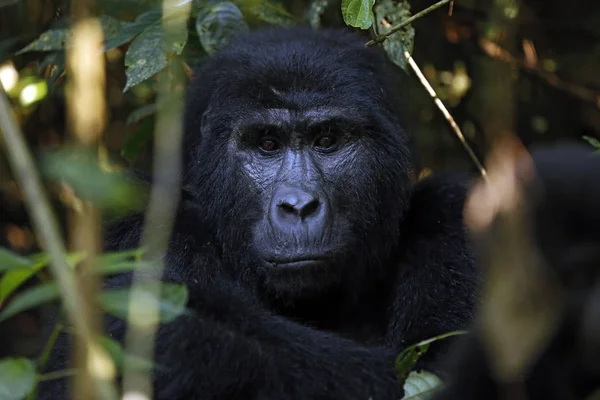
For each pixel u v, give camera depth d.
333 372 7.70
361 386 7.71
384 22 10.58
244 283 9.69
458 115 13.08
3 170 12.80
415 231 10.06
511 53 12.95
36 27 12.27
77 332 5.10
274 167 9.52
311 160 9.48
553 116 13.82
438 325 9.19
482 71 12.80
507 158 5.98
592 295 5.57
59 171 4.61
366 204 9.60
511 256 5.38
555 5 13.66
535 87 13.58
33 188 5.10
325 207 9.17
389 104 9.97
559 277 5.50
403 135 9.99
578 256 5.50
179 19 8.99
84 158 4.75
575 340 5.67
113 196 4.71
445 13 12.90
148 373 7.10
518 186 5.64
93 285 5.03
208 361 7.50
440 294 9.48
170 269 8.84
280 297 9.63
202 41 10.41
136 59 9.62
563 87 13.42
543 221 5.55
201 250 9.72
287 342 7.77
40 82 11.98
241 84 9.57
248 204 9.55
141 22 10.03
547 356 5.74
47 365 8.48
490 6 12.85
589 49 13.73
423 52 12.99
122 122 13.02
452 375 6.23
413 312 9.51
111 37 10.18
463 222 9.82
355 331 10.12
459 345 6.47
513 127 12.63
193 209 9.91
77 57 4.92
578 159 5.77
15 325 13.59
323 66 9.59
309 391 7.53
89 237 5.03
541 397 5.77
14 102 12.20
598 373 5.70
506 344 5.35
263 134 9.54
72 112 4.94
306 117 9.41
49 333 9.58
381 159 9.67
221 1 10.55
